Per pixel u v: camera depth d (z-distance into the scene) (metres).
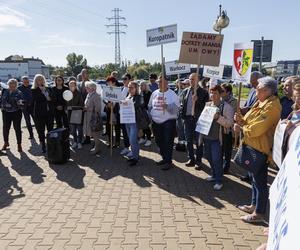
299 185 1.69
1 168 7.39
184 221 4.70
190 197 5.63
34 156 8.46
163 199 5.54
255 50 9.74
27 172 7.09
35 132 12.12
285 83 5.88
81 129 9.23
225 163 6.91
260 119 4.22
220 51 6.59
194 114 7.03
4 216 4.88
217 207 5.21
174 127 7.09
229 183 6.35
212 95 5.90
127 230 4.43
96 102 8.38
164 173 6.98
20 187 6.15
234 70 5.64
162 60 7.41
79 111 9.02
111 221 4.70
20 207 5.21
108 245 4.04
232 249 3.96
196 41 6.63
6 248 3.99
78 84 10.26
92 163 7.79
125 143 8.62
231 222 4.68
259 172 4.47
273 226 1.99
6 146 9.12
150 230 4.43
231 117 5.79
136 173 6.98
